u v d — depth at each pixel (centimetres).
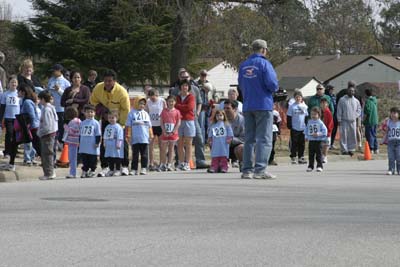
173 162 2508
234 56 6053
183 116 2458
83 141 2122
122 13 4884
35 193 1584
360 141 3516
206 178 2000
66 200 1466
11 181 2072
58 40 5750
